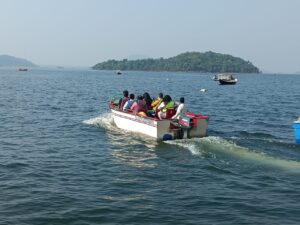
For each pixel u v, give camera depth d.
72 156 14.30
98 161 13.61
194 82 97.00
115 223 8.34
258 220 8.59
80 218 8.55
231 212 9.03
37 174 11.84
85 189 10.52
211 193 10.32
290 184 11.05
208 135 18.36
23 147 15.65
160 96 19.22
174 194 10.21
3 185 10.69
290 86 88.56
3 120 22.81
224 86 79.50
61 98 39.34
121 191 10.41
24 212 8.81
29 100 35.78
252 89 69.69
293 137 18.94
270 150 14.91
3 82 73.00
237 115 28.36
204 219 8.61
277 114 29.59
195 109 32.22
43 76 119.62
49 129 20.00
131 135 18.31
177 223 8.38
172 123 16.73
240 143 16.14
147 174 12.05
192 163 13.25
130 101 19.58
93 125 21.31
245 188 10.74
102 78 112.12
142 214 8.83
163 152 14.89
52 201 9.52
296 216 8.83
